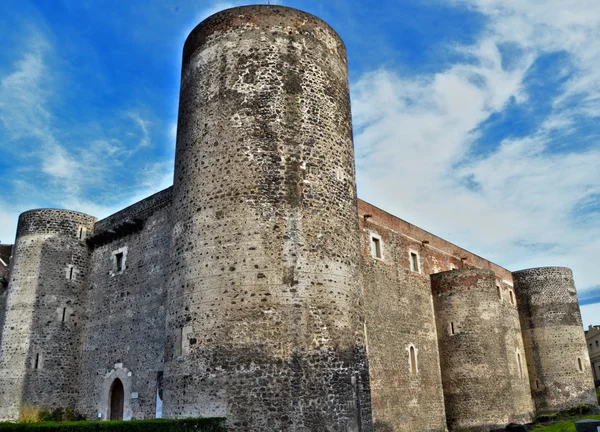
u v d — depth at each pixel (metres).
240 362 14.12
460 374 26.03
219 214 15.62
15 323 24.41
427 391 25.41
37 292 24.78
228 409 13.86
